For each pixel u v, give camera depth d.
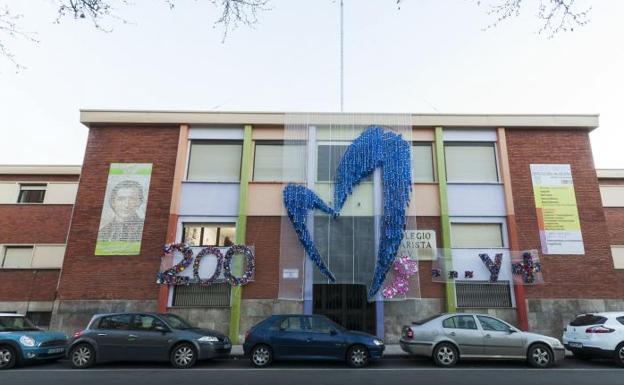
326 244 15.27
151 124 16.77
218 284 15.12
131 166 16.31
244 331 14.53
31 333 11.00
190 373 9.45
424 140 16.59
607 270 14.98
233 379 8.66
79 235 15.49
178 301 14.90
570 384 8.24
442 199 15.67
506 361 11.28
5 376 9.18
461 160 16.55
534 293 14.80
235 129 16.84
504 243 15.42
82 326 14.59
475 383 8.27
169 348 10.44
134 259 15.27
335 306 15.02
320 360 10.93
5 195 20.38
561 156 16.27
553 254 15.16
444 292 14.87
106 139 16.61
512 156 16.30
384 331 14.51
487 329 10.81
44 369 10.20
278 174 16.48
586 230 15.42
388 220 15.25
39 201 20.62
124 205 15.85
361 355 10.45
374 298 14.66
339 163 16.19
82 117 16.56
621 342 10.58
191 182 16.08
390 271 14.88
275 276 15.11
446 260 15.08
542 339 10.58
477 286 15.03
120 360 10.72
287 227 15.45
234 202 15.92
